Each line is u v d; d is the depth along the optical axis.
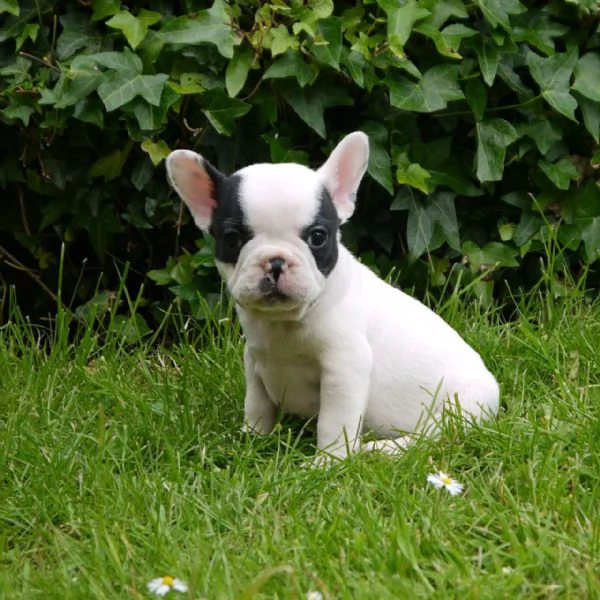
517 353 6.50
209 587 3.99
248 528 4.53
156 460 5.19
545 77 6.96
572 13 7.19
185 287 6.90
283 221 4.85
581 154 7.36
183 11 6.85
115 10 6.68
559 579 4.05
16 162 6.96
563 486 4.69
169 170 5.21
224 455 5.35
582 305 7.02
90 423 5.62
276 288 4.79
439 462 5.07
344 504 4.68
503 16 6.82
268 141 6.73
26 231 7.18
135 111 6.48
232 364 6.27
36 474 4.98
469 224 7.30
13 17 6.73
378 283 5.72
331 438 5.26
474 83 6.91
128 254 7.29
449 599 3.88
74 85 6.48
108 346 6.50
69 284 7.39
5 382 6.13
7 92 6.56
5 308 7.45
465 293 7.11
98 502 4.71
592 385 5.89
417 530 4.38
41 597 4.04
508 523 4.45
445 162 7.02
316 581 3.99
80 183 6.95
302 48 6.50
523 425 5.36
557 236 7.20
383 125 6.94
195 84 6.61
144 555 4.34
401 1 6.70
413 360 5.54
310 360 5.33
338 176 5.26
